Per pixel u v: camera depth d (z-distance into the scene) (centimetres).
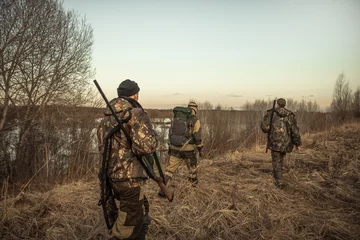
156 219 355
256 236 330
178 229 344
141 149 215
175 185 484
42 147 741
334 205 432
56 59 792
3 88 715
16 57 714
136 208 226
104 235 317
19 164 717
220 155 901
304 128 1533
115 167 224
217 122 1118
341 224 358
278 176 532
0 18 691
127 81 247
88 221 348
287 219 371
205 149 966
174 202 412
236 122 1226
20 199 427
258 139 1105
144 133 216
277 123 533
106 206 239
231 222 365
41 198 416
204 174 589
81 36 853
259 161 771
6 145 735
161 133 859
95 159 742
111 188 232
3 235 321
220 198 438
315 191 482
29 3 725
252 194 455
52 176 623
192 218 370
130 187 224
